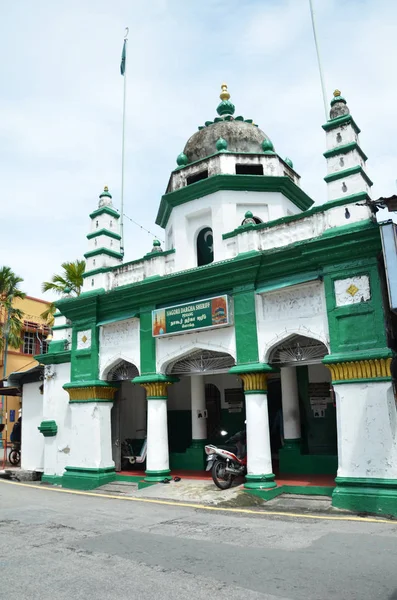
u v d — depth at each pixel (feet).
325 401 39.32
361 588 13.99
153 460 34.37
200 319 32.04
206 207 36.27
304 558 16.92
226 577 15.17
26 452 46.83
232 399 44.45
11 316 90.99
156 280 34.58
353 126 29.25
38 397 46.96
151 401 35.09
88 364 39.06
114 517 24.90
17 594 14.10
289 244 29.01
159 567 16.28
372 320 25.82
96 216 41.63
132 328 37.17
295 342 30.78
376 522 22.33
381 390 25.07
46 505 29.09
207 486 31.86
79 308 40.09
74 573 15.83
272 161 37.65
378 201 23.71
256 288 30.96
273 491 28.73
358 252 26.58
